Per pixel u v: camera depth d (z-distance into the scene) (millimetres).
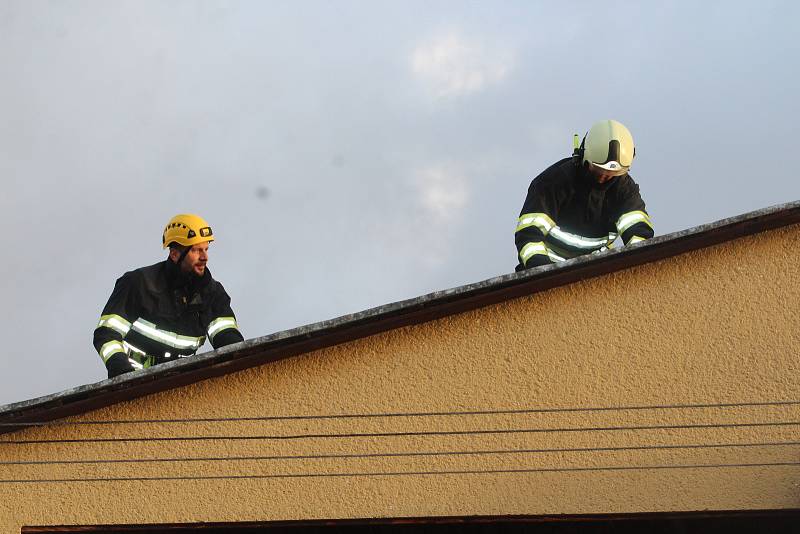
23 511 7766
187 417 7930
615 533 7941
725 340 8211
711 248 8367
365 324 7980
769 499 7875
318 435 7914
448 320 8156
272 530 7871
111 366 9266
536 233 10031
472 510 7820
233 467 7871
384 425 7953
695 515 7852
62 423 7902
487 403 8023
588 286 8266
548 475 7902
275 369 8023
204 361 7789
